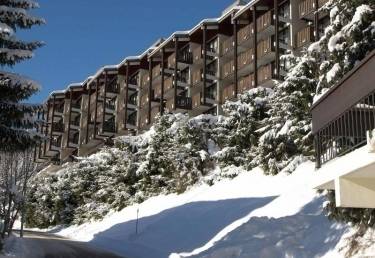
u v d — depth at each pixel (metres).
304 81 20.59
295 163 21.25
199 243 17.78
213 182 27.19
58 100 63.38
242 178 24.83
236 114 27.25
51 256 18.47
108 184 38.00
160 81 47.91
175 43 43.22
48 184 46.25
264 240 14.06
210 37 42.56
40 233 33.38
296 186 18.77
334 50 13.80
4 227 20.47
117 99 53.78
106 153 40.72
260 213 17.91
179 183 29.84
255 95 27.45
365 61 7.75
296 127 20.59
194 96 41.47
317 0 30.39
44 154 60.44
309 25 32.09
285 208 17.06
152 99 46.50
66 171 45.88
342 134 8.87
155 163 34.28
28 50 15.92
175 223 22.03
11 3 16.41
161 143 34.28
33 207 46.31
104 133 52.03
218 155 27.27
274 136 22.55
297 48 32.62
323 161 9.86
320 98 9.70
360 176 8.74
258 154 24.61
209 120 31.50
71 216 43.28
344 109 8.57
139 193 33.94
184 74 44.62
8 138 16.00
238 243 14.38
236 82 36.31
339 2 14.64
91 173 42.44
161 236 21.02
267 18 34.81
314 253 12.51
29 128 16.42
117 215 33.62
